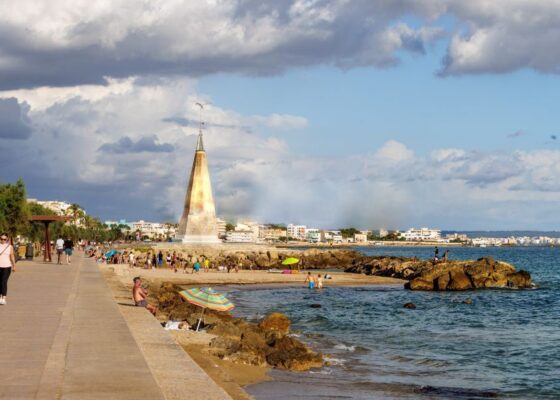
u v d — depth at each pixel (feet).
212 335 90.58
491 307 186.09
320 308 176.14
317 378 75.72
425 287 253.65
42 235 373.61
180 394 43.55
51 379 42.55
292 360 81.30
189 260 393.29
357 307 180.04
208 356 77.82
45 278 139.44
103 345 55.52
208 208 449.89
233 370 74.84
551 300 211.61
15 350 52.60
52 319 71.05
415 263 329.11
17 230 235.61
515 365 92.53
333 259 474.90
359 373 81.66
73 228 645.51
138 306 97.25
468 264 270.26
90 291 111.65
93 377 43.39
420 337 120.37
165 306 135.74
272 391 66.64
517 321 150.82
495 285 260.83
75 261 242.78
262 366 78.84
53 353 51.39
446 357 98.22
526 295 232.94
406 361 93.66
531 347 108.99
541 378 83.35
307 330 129.08
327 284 276.41
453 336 122.31
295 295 222.48
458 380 81.30
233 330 95.35
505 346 109.91
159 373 50.01
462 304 194.49
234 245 483.92
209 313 123.24
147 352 59.06
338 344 108.27
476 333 127.54
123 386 40.98
